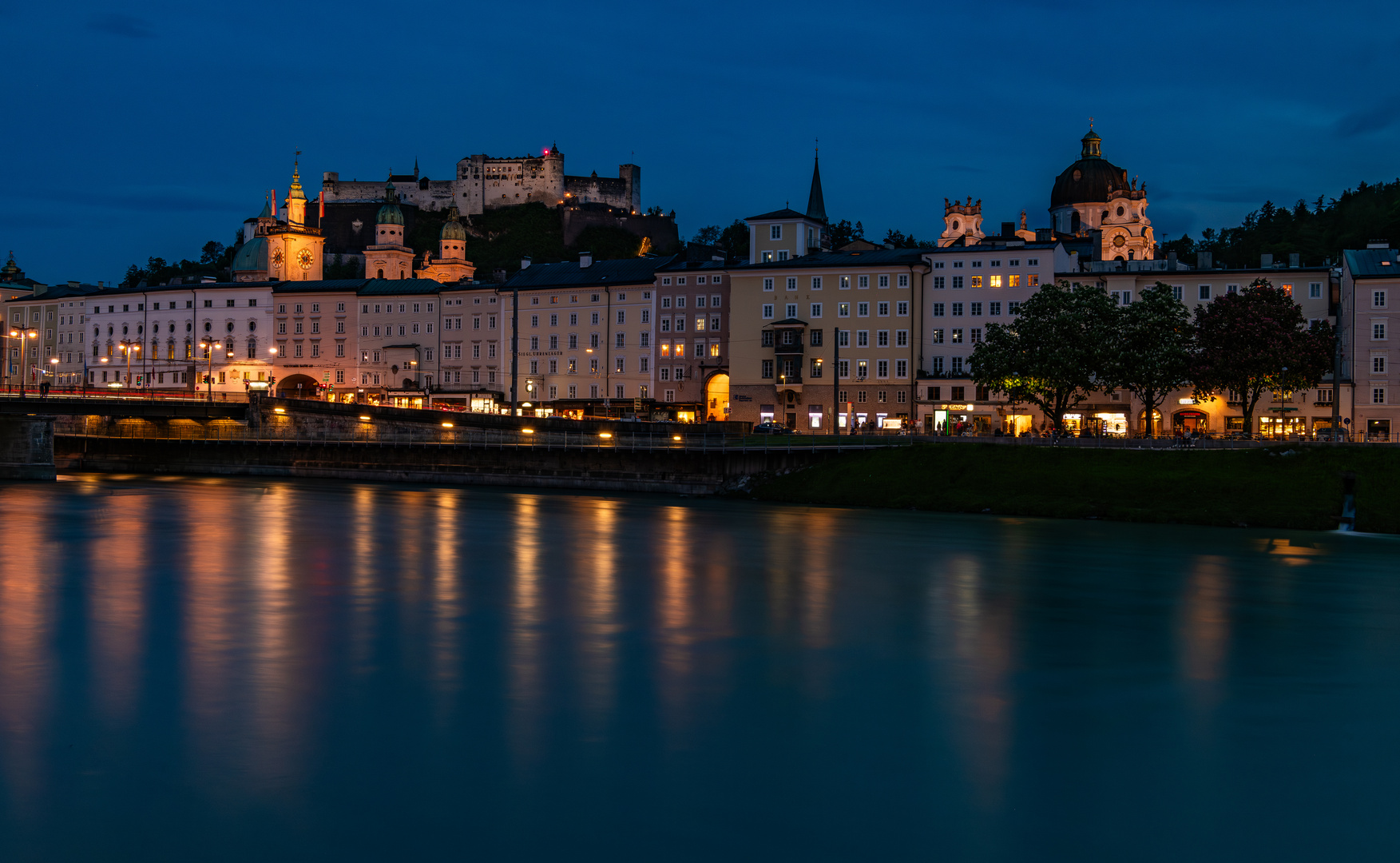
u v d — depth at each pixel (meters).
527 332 177.88
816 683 38.62
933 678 39.50
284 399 137.38
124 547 68.06
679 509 97.19
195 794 28.22
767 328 157.25
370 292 189.00
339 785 28.88
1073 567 64.06
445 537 75.44
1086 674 40.28
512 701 36.03
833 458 108.62
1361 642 45.62
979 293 151.00
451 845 25.73
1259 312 113.19
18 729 32.66
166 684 37.28
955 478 99.75
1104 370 110.69
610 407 168.12
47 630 44.75
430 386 181.50
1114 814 27.94
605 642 44.28
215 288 196.62
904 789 29.27
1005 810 28.03
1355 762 31.59
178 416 131.50
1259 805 28.55
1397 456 90.19
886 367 152.88
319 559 64.69
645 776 29.81
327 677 38.44
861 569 62.75
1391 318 129.00
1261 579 60.47
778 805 28.16
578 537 76.12
